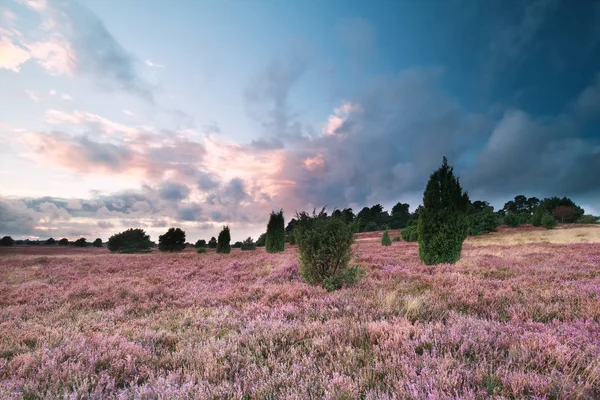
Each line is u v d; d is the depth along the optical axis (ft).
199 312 20.99
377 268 38.83
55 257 86.02
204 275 41.19
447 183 42.16
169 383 10.04
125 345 13.83
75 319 21.29
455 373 9.69
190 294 27.94
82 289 30.78
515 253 56.49
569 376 9.37
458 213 41.55
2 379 10.82
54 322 20.36
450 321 15.33
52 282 38.37
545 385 8.96
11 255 99.25
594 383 9.23
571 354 11.03
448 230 40.73
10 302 26.68
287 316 18.75
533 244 81.00
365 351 12.47
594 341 12.34
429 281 27.78
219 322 18.21
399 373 10.12
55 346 14.73
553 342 11.92
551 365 10.49
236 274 39.58
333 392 8.82
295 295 23.57
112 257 84.58
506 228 186.19
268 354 12.50
